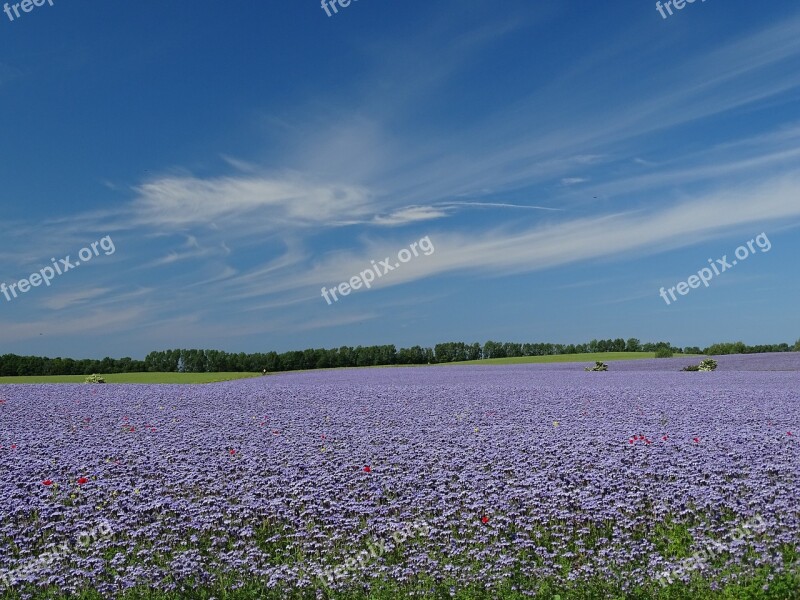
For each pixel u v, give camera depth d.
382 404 22.44
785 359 50.16
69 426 17.50
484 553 8.66
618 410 20.08
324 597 7.68
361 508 10.27
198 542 9.28
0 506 9.95
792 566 7.94
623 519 9.77
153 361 66.94
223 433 16.22
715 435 15.22
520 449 13.83
